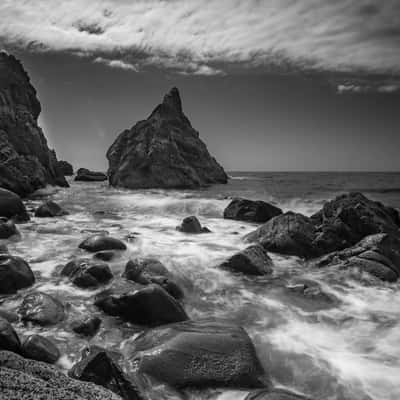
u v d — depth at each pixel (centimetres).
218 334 536
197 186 4159
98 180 5700
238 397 438
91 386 382
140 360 479
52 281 808
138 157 3984
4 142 2914
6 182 2578
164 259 1005
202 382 453
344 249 1122
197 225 1525
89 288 763
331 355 561
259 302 775
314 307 761
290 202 2608
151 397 421
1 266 736
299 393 464
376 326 676
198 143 4744
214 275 919
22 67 3994
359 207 1251
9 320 587
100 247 1064
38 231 1348
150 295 629
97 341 561
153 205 2369
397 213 1492
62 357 502
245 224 1772
